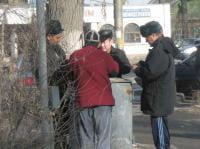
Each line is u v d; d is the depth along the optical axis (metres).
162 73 8.64
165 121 8.84
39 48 6.57
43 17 6.60
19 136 6.33
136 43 62.50
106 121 7.88
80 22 10.16
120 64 9.30
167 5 62.62
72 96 7.46
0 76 6.36
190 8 81.25
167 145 8.85
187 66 21.31
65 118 7.37
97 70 7.86
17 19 6.70
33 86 6.50
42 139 6.43
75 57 7.77
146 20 62.69
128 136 8.84
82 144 7.76
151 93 8.74
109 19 49.81
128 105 8.82
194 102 20.11
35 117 6.42
